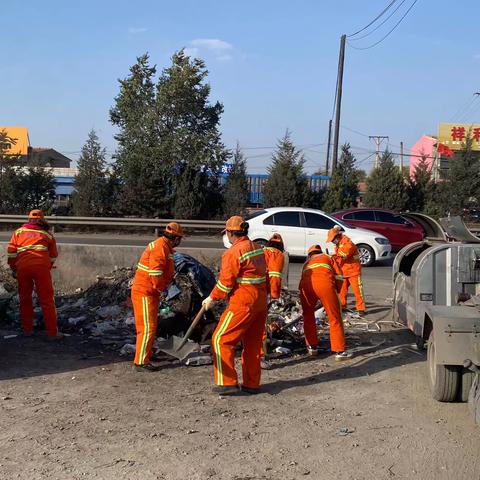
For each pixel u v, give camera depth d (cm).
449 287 711
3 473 416
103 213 2852
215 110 3027
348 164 3359
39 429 496
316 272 712
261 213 1700
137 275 664
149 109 2894
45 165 2991
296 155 3023
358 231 1714
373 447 467
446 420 526
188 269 779
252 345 597
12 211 2778
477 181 3080
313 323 731
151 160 2825
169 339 685
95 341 786
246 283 583
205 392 600
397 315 836
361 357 733
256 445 469
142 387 611
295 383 633
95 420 518
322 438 484
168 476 415
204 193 2798
